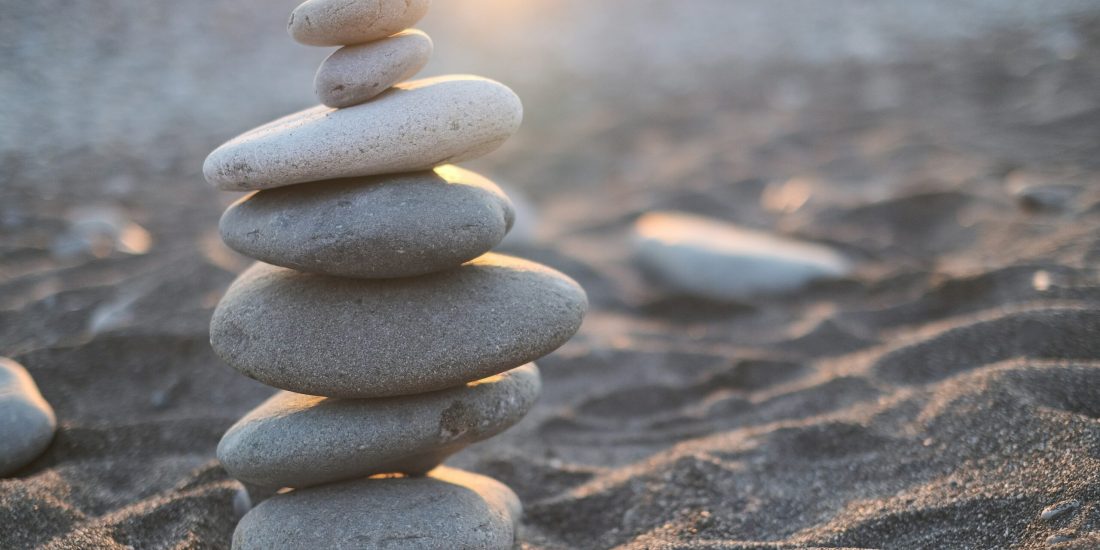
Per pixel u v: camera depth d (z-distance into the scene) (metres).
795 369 0.78
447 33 2.86
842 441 0.65
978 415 0.64
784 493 0.63
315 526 0.58
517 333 0.58
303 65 2.21
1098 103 1.73
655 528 0.62
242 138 0.59
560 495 0.66
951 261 1.02
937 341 0.73
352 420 0.58
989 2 3.15
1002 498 0.58
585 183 1.71
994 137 1.62
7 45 1.88
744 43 2.99
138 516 0.61
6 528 0.60
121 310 0.81
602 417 0.74
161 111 1.77
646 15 3.36
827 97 2.23
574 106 2.30
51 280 0.97
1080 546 0.54
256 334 0.58
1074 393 0.64
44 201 1.29
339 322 0.58
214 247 1.00
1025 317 0.72
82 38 2.02
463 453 0.69
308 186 0.59
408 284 0.59
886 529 0.59
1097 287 0.76
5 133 1.54
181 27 2.23
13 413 0.66
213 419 0.70
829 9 3.38
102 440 0.68
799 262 0.98
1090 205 1.05
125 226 1.17
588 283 1.06
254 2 2.54
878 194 1.29
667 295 1.01
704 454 0.65
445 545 0.57
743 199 1.44
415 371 0.58
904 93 2.15
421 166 0.58
